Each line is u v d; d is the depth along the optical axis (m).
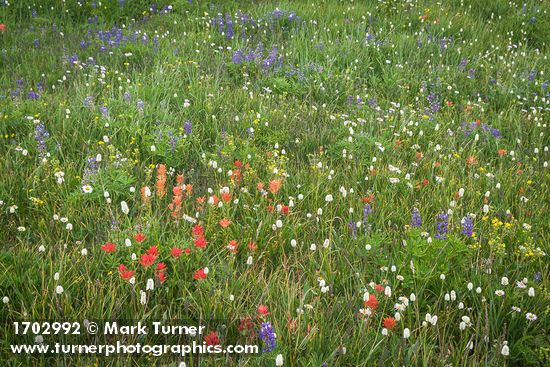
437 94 8.12
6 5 11.12
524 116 7.48
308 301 3.68
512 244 4.41
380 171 5.49
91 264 3.78
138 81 7.33
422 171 5.68
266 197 4.71
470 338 3.45
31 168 5.11
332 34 10.08
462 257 4.02
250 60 8.55
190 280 3.79
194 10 11.63
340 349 3.17
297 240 4.41
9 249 3.99
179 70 7.92
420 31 10.49
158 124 6.17
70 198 4.59
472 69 8.69
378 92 8.18
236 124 6.43
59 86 7.48
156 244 4.01
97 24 11.11
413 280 3.82
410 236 4.06
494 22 11.66
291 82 8.05
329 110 7.22
